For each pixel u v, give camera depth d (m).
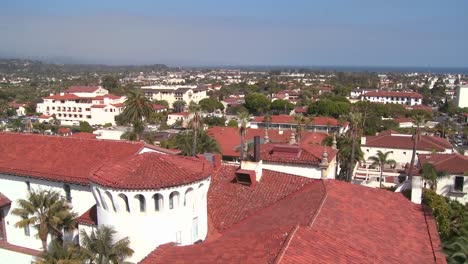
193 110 85.06
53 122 156.88
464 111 183.25
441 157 60.16
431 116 168.50
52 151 35.94
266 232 21.05
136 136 84.12
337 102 154.00
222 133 86.75
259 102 177.12
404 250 22.75
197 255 19.98
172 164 27.19
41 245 34.16
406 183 35.53
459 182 52.16
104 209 26.25
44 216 28.95
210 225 29.72
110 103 173.88
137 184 24.61
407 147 86.31
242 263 17.89
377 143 88.38
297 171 38.50
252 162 34.12
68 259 24.61
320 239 19.92
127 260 25.56
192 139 69.69
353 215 25.38
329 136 78.38
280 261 16.98
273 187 33.16
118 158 33.75
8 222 35.50
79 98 171.00
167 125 150.50
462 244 22.75
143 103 85.44
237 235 22.78
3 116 178.62
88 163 33.66
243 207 31.28
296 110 166.12
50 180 32.62
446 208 34.81
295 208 26.27
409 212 29.03
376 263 19.56
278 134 85.19
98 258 24.23
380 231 24.20
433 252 23.39
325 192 27.97
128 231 25.47
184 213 26.33
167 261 19.81
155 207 25.45
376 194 30.72
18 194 34.75
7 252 34.59
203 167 28.59
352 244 20.97
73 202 32.69
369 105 162.75
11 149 37.06
